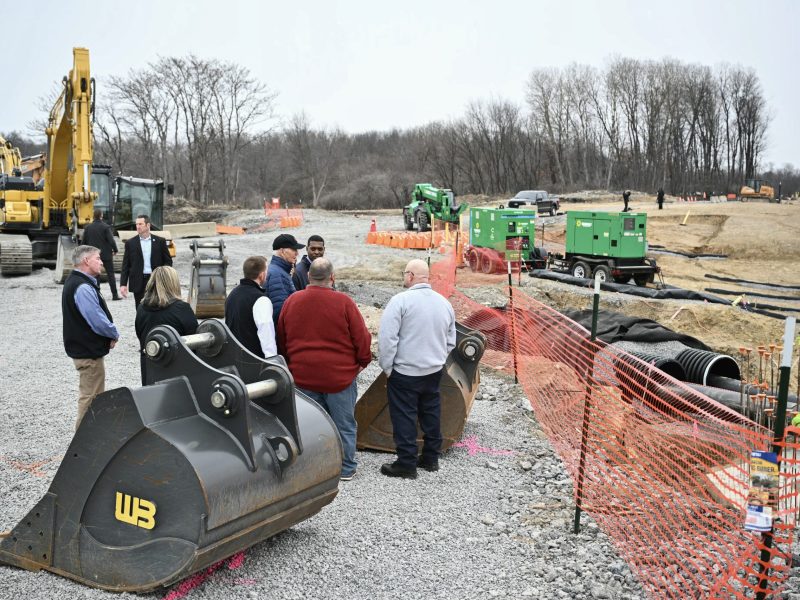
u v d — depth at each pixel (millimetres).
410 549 4859
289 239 7328
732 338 18328
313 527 5062
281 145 107812
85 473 4039
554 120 102000
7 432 6996
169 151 94438
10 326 13000
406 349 6215
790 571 4074
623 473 5520
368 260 29109
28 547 4230
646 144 105688
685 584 4281
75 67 18516
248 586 4188
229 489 3877
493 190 98750
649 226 41781
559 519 5496
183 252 30781
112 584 3994
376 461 6762
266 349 5934
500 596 4316
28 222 21219
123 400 3928
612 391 6668
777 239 36281
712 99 108312
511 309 10586
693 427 5305
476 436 7539
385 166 101688
